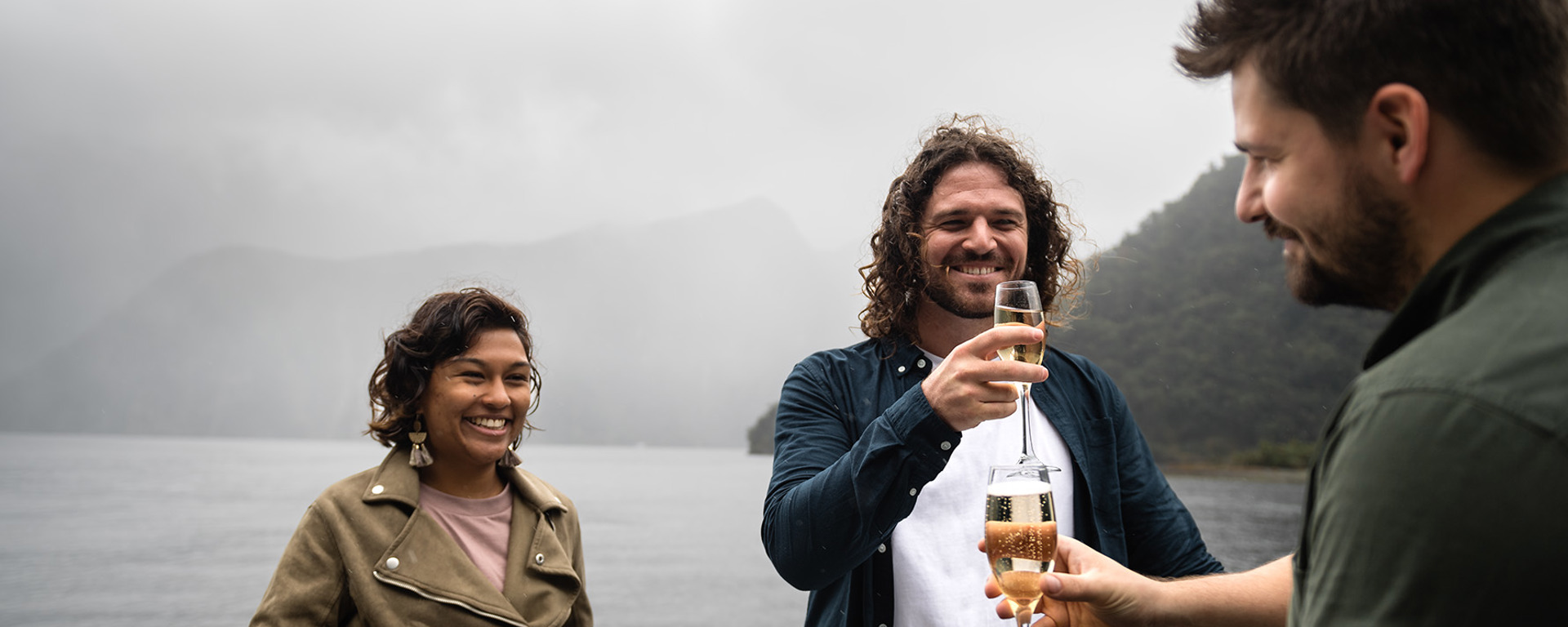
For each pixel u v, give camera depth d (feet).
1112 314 335.26
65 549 209.46
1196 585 5.09
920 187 7.60
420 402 8.98
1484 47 2.54
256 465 546.26
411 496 8.57
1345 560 2.34
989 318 7.44
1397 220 2.81
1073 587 4.94
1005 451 7.25
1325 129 2.86
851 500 5.83
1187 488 256.32
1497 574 2.05
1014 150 7.88
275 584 7.92
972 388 5.55
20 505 308.81
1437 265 2.65
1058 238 8.54
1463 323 2.39
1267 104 3.03
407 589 8.03
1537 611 2.02
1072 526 7.22
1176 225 353.72
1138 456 7.82
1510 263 2.46
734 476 509.35
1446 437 2.18
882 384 7.55
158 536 232.12
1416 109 2.64
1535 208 2.51
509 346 9.16
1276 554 149.48
